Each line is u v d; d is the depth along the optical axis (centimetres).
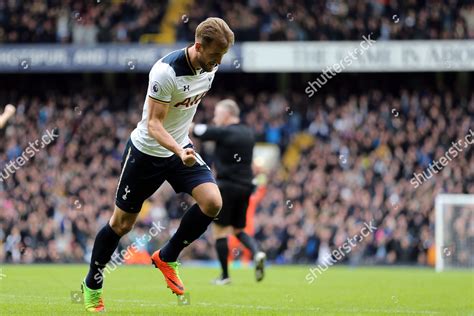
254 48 2747
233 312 697
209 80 661
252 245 1132
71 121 2772
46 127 2731
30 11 2847
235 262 2098
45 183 2395
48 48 2780
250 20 2831
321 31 2784
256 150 2708
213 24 614
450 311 754
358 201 2297
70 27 2834
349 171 2470
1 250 2209
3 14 2842
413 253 2202
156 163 668
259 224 2250
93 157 2636
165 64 636
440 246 2000
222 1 2870
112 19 2864
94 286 685
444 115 2709
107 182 2422
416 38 2741
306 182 2405
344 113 2714
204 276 1382
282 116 2822
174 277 702
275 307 782
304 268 1817
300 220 2261
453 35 2752
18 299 834
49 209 2300
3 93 3058
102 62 2767
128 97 2942
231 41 621
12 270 1505
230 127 1105
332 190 2358
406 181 2367
